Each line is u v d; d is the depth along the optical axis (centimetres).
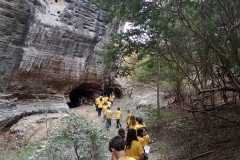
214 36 1112
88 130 1075
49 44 2567
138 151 704
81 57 3033
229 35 1063
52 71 2672
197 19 1120
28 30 2312
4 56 2139
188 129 1568
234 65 1134
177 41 1379
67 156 1058
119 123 2056
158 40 1355
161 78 2219
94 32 3086
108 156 1147
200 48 1393
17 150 1789
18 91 2338
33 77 2472
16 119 2209
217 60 1384
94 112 2828
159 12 1081
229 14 1022
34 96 2512
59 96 2823
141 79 2680
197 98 1833
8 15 2105
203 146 1258
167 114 2009
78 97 3694
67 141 1053
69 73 2903
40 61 2498
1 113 2109
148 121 1962
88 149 1055
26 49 2333
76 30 2836
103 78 3569
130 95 3738
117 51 1409
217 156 1104
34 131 2022
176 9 1082
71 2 2764
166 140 1529
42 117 2288
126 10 1108
